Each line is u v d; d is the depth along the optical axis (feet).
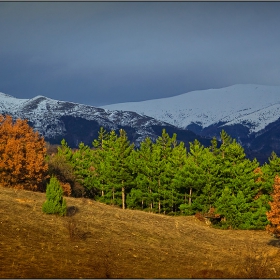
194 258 128.77
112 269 98.07
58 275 86.74
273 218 139.85
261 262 115.85
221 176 254.06
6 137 230.89
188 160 258.98
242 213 230.89
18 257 96.48
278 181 142.92
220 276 97.81
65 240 123.34
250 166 248.11
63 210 151.53
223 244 168.66
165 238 157.79
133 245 134.72
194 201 250.37
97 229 146.00
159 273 99.35
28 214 143.13
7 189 190.90
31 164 216.13
